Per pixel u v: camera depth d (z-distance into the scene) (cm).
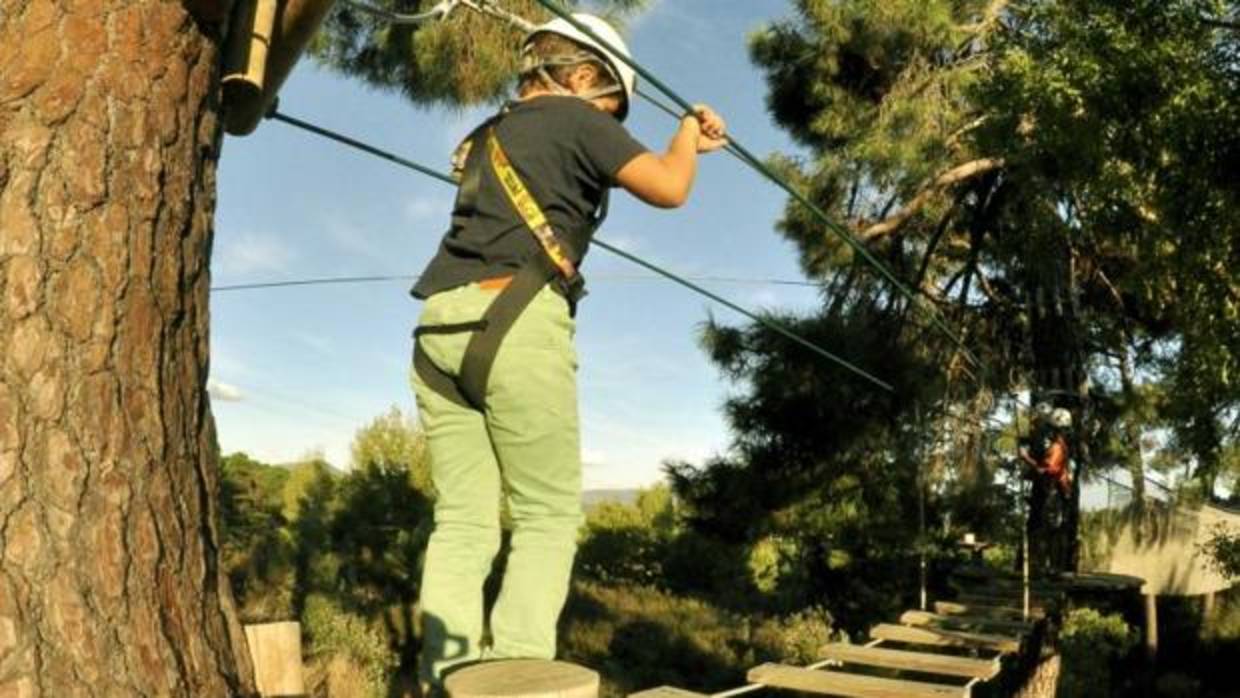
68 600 190
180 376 214
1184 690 2717
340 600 1448
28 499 191
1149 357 1534
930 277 1620
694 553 2752
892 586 1939
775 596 2530
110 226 202
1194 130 772
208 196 225
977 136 991
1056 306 1411
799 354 1211
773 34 1500
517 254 237
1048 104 840
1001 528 1468
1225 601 3134
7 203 197
